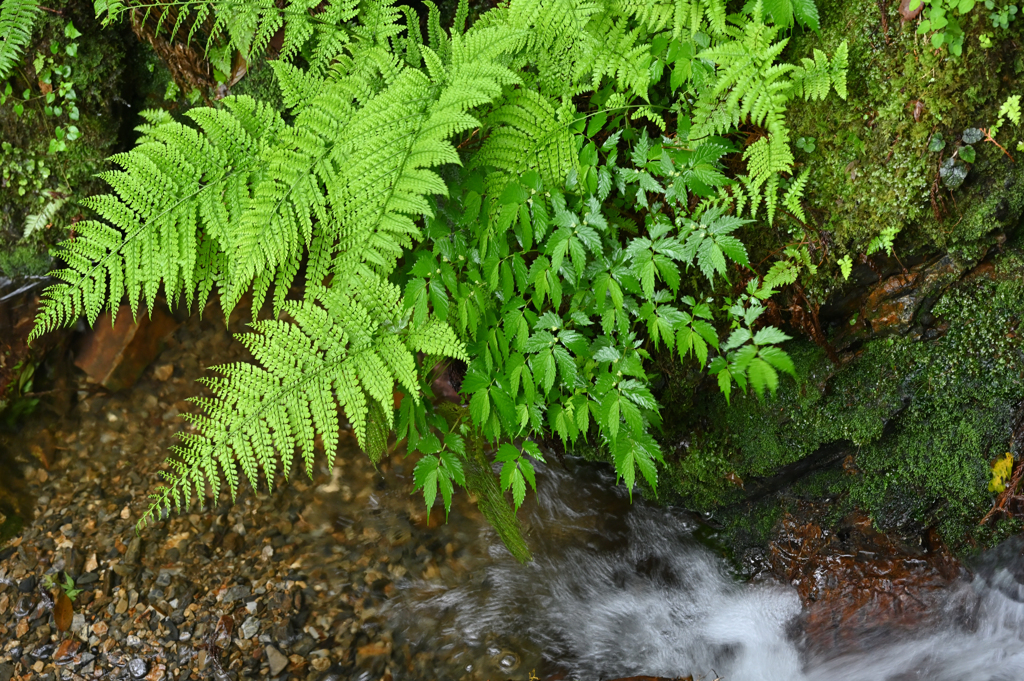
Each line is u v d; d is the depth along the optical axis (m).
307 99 2.59
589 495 3.57
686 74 2.28
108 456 3.72
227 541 3.45
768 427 2.90
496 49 2.32
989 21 2.09
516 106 2.40
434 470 2.67
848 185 2.34
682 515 3.41
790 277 2.44
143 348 3.83
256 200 2.36
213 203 2.49
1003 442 2.58
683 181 2.28
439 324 2.43
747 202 2.48
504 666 3.10
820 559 2.96
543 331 2.45
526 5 2.37
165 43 2.98
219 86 3.09
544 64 2.47
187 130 2.51
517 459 2.61
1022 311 2.44
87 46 3.01
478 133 2.56
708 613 3.17
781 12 2.15
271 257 2.36
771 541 3.12
